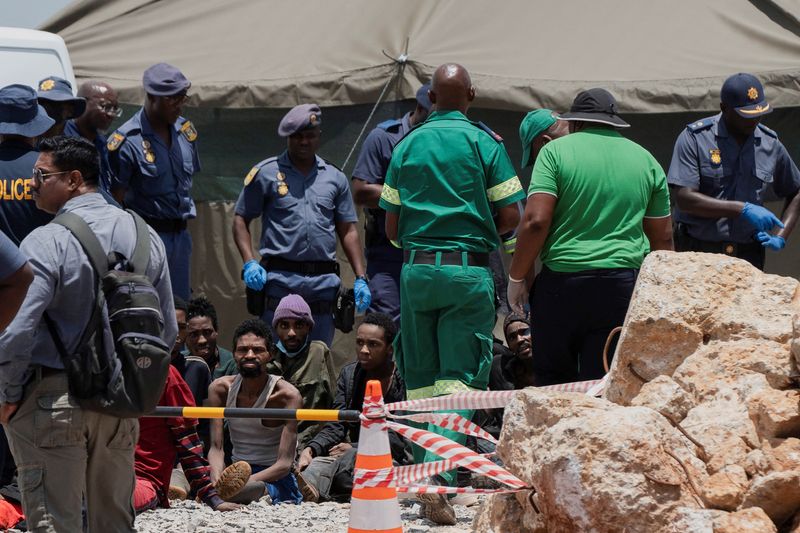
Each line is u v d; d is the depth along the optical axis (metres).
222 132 44.72
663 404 16.94
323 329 34.47
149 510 27.59
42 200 19.34
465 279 24.34
